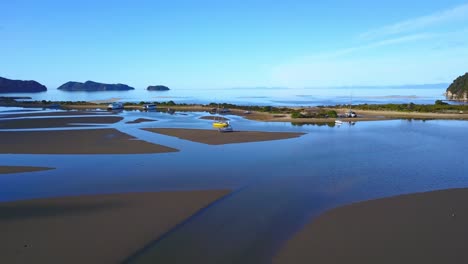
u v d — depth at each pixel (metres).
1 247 12.54
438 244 12.82
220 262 11.61
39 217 15.38
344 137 41.12
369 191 19.36
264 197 18.28
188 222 14.85
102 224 14.61
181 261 11.66
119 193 18.84
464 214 15.72
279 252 12.27
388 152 31.09
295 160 27.72
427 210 16.28
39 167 24.98
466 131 46.56
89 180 21.61
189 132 44.53
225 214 15.81
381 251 12.30
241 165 25.92
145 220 15.02
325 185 20.56
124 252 12.23
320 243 12.94
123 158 28.28
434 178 22.09
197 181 21.44
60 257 11.85
